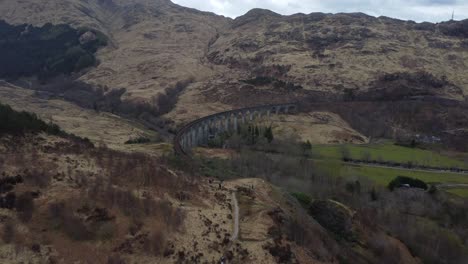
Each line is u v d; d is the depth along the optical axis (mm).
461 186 148125
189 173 109062
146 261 67500
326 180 137875
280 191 113000
